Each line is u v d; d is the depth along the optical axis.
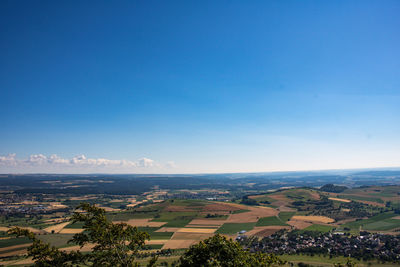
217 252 32.78
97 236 30.86
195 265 31.80
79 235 31.59
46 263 27.95
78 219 31.80
